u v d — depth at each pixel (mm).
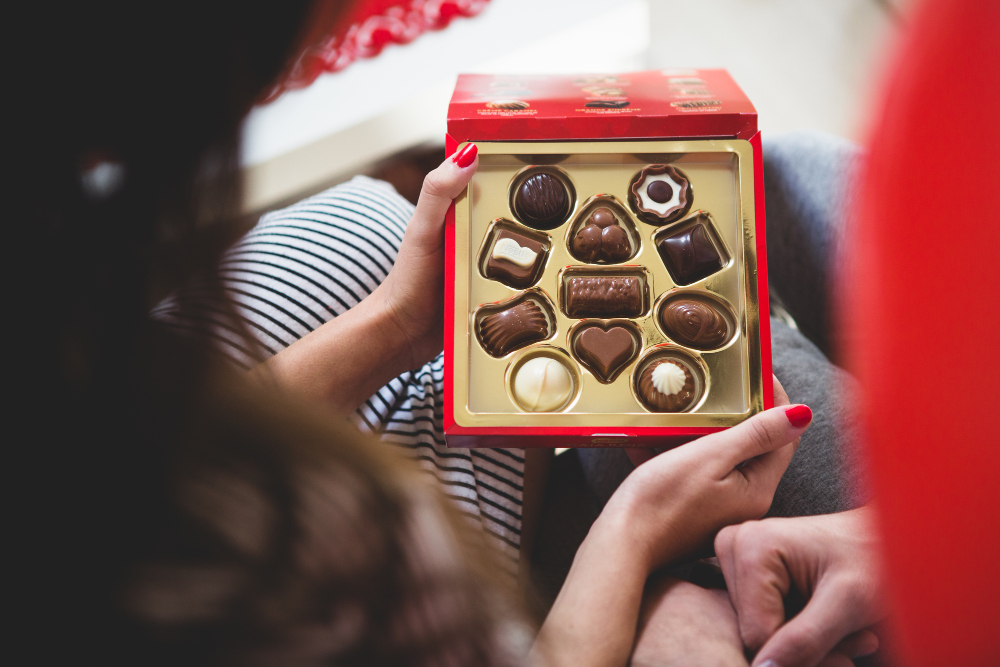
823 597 553
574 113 652
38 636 359
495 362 657
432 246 642
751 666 559
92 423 371
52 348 359
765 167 776
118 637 362
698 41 1332
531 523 696
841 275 708
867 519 575
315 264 674
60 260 353
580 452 742
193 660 367
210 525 386
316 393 637
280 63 405
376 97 1098
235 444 418
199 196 388
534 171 673
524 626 487
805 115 1257
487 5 1187
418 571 446
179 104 358
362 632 407
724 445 591
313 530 413
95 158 360
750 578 567
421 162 1126
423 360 685
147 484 379
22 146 329
